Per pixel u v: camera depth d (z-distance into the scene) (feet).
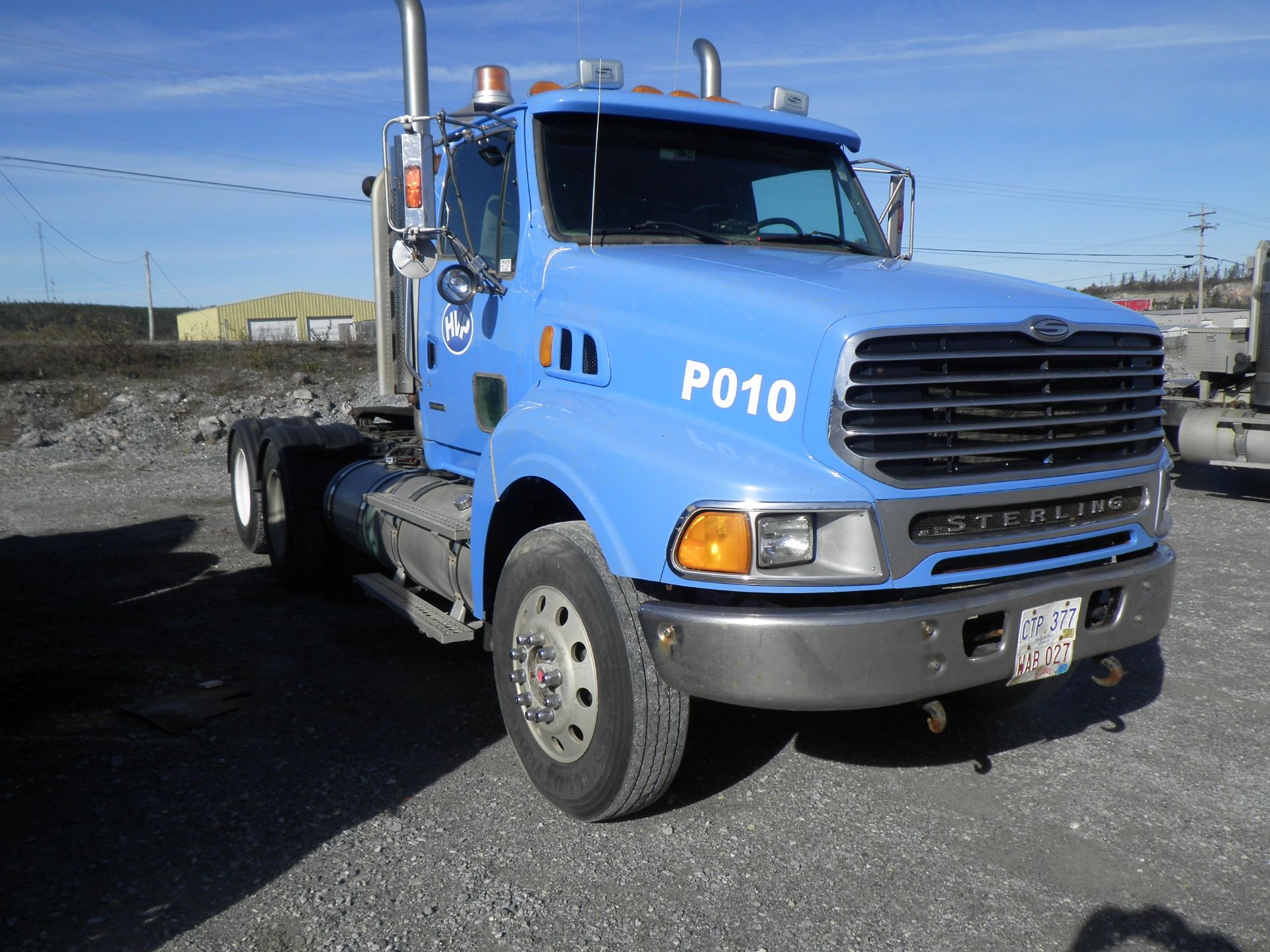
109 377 61.46
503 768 12.69
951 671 9.62
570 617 10.97
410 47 14.44
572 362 12.39
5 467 41.06
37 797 11.75
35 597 21.01
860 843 10.80
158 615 19.71
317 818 11.29
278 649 17.57
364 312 207.82
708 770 12.66
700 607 9.68
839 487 9.31
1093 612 10.84
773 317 10.02
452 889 9.84
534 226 13.51
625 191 13.98
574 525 11.29
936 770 12.67
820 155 15.90
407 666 16.66
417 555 16.25
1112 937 9.07
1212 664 16.79
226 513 30.78
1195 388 39.22
